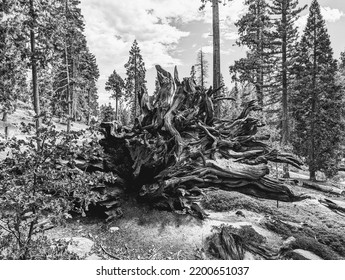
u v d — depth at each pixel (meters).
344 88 25.06
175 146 11.19
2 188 3.76
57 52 13.26
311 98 24.23
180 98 12.61
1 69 10.11
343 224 10.97
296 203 13.65
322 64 24.62
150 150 11.15
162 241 8.85
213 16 17.14
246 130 13.98
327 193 18.48
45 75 14.25
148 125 12.34
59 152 4.30
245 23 25.78
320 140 23.69
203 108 13.44
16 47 10.70
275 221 10.46
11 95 10.53
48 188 4.14
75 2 26.30
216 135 12.94
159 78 13.62
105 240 8.83
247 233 8.92
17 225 3.84
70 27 26.05
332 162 23.47
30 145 4.16
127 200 11.28
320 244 8.58
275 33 23.72
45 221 4.30
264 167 11.21
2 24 9.98
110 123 11.76
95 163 11.12
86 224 10.00
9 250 4.02
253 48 26.78
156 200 10.98
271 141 15.77
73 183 4.30
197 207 10.40
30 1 11.26
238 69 26.12
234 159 12.65
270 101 28.94
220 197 12.46
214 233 9.09
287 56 23.83
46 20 12.17
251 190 11.57
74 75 33.06
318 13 24.80
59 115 4.69
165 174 11.08
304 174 28.17
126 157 11.78
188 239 8.97
